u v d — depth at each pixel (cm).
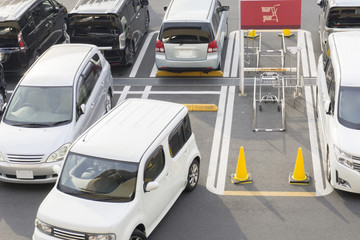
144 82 1711
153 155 989
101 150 995
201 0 1755
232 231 1026
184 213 1083
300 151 1148
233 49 1909
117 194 944
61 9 1997
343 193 1123
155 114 1098
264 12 1483
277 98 1547
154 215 1000
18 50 1694
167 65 1648
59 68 1352
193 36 1605
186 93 1619
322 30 1803
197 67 1639
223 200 1121
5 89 1588
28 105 1278
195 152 1140
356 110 1153
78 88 1304
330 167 1117
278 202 1106
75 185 972
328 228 1022
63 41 2039
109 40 1703
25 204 1138
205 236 1015
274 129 1385
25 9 1745
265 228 1030
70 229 898
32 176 1170
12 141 1191
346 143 1085
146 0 1980
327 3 1744
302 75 1677
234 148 1319
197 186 1174
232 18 2180
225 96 1589
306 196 1122
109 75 1495
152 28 2138
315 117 1445
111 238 888
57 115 1252
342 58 1265
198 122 1451
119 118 1087
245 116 1470
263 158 1270
